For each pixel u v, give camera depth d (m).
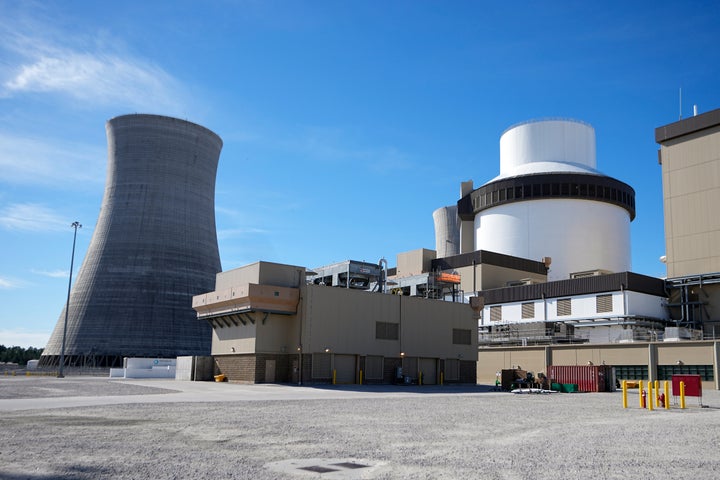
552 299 70.56
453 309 58.09
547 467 11.35
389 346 52.19
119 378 64.75
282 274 48.91
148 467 10.94
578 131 98.31
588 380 47.84
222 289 52.59
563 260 87.81
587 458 12.48
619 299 64.25
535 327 66.81
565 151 97.12
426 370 55.22
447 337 57.03
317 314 47.97
